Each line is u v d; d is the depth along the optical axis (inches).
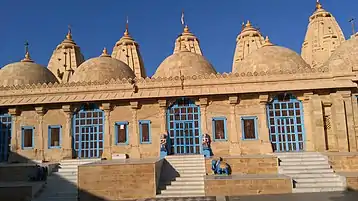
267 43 1065.5
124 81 915.4
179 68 1025.5
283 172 639.8
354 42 978.1
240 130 852.0
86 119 895.7
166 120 871.7
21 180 735.1
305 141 836.0
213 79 897.5
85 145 886.4
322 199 377.4
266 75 886.4
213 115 864.3
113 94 895.7
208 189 548.1
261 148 836.0
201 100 865.5
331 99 846.5
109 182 604.4
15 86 933.2
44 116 901.2
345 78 856.9
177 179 660.7
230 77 896.3
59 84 927.7
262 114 852.0
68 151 876.0
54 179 699.4
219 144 848.3
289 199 384.8
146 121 873.5
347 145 815.7
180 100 882.1
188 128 869.8
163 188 624.1
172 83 900.0
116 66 1083.3
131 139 870.4
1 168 741.3
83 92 915.4
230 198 403.2
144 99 877.8
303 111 850.8
